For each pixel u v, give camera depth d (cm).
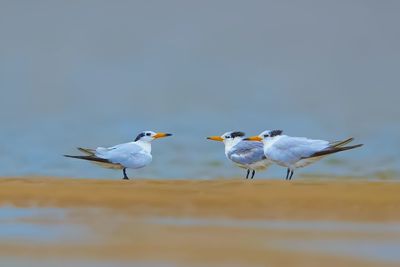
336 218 1217
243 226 1171
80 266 988
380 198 1338
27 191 1418
